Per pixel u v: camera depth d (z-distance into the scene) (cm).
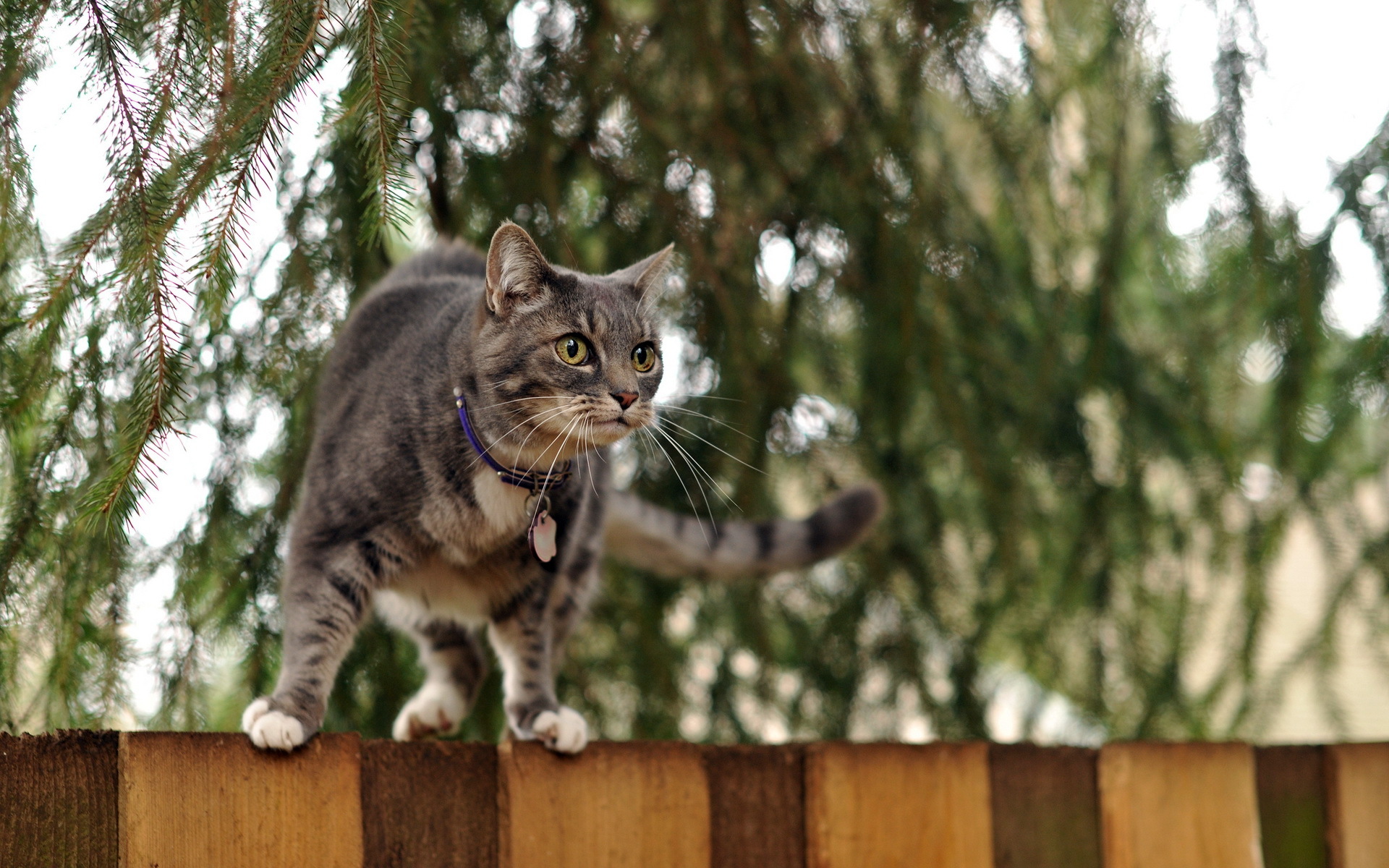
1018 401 391
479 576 296
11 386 264
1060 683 409
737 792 231
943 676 397
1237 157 355
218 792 200
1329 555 392
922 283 374
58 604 288
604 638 389
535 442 290
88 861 191
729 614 399
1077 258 414
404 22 235
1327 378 377
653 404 301
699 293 368
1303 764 261
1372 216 350
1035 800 245
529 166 353
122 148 213
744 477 368
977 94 367
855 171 366
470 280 335
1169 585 407
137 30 221
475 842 215
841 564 403
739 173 370
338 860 205
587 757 223
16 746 190
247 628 327
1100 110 392
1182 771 252
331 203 330
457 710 332
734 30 355
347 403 294
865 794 236
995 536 379
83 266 218
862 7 379
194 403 325
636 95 356
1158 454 401
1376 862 258
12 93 225
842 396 391
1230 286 375
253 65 215
